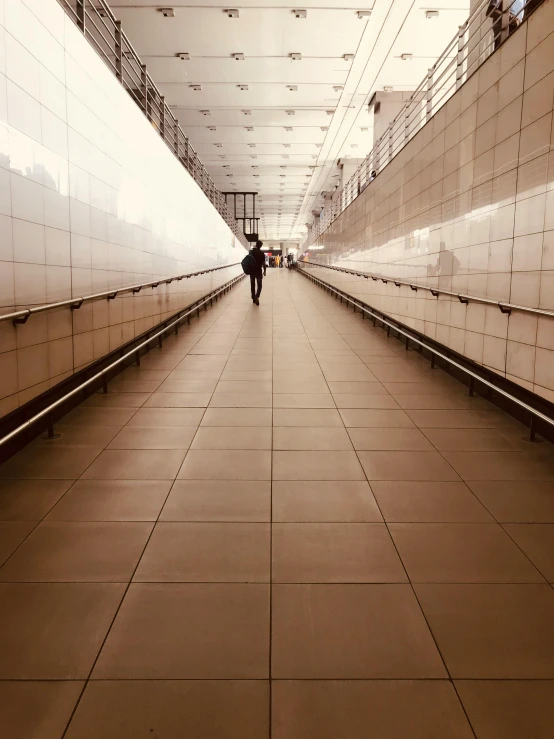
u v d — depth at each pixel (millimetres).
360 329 8297
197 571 2070
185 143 9867
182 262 8688
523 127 3846
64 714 1414
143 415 4012
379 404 4324
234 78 10727
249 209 28344
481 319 4609
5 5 3023
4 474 2955
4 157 3010
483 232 4578
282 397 4508
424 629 1755
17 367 3199
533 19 3695
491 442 3479
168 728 1374
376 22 8562
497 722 1401
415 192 6840
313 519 2484
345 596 1924
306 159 17250
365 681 1536
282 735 1356
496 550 2230
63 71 3914
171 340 7246
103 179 4852
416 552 2213
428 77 6754
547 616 1823
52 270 3709
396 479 2922
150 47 9352
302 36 8977
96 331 4637
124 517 2488
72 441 3465
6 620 1780
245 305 11500
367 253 10203
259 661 1606
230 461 3160
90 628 1745
